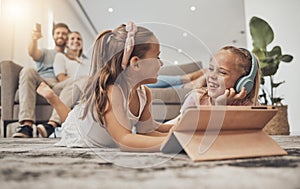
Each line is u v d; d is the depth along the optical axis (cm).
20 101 190
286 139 120
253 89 76
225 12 339
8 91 198
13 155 61
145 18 348
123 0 328
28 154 63
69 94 169
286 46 228
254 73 75
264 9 244
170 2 329
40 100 199
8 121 199
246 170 39
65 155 60
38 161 50
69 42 313
